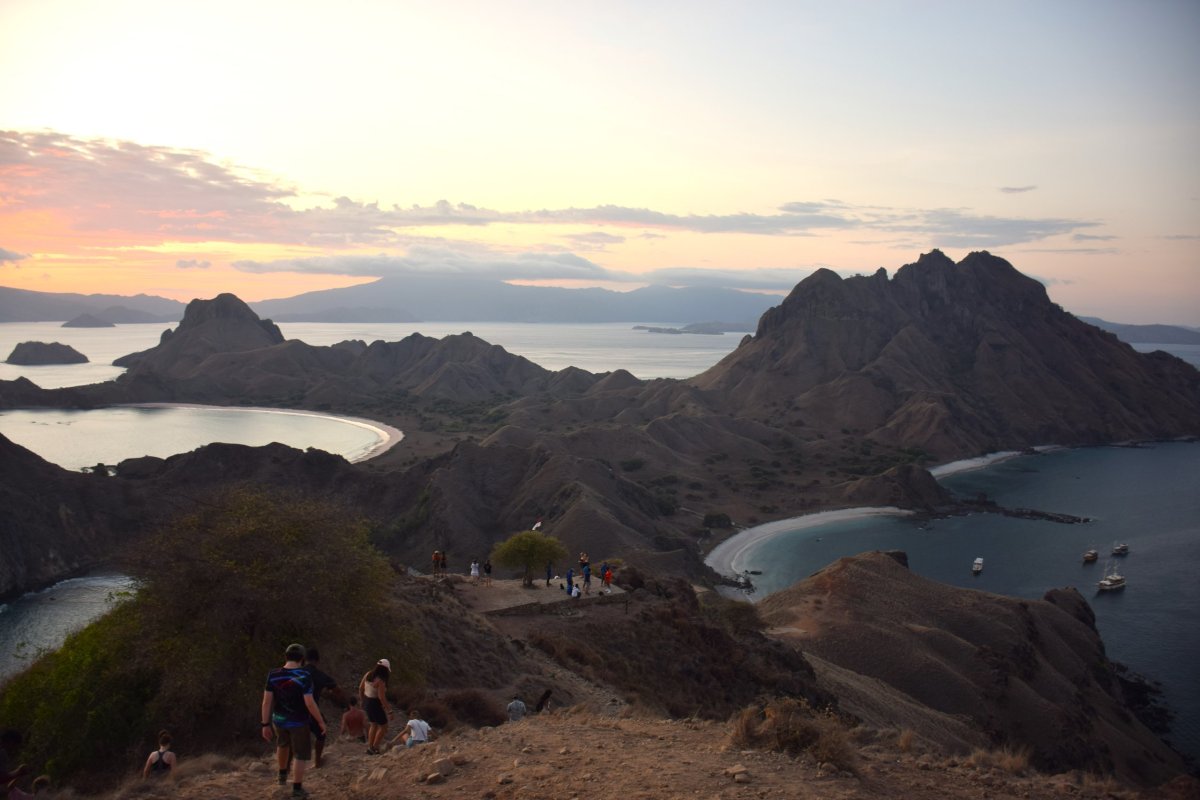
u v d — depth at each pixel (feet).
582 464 412.98
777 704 47.06
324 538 71.72
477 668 87.51
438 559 146.20
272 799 37.40
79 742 61.41
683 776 38.58
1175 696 247.70
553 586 141.90
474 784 38.32
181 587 64.69
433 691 73.77
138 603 67.87
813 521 479.82
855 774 40.22
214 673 61.62
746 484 563.89
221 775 41.22
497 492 406.41
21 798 42.06
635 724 52.31
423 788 38.06
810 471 618.03
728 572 376.27
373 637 72.18
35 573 306.14
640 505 435.94
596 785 37.29
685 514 474.49
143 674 65.46
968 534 452.76
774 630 229.66
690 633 130.72
